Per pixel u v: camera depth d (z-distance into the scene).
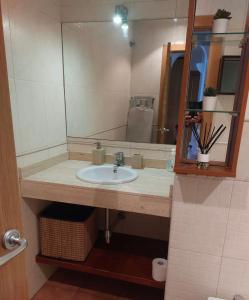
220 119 1.04
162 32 1.60
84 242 1.59
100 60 1.76
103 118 1.85
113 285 1.78
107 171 1.78
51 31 1.67
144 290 1.74
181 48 1.59
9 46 1.29
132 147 1.82
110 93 1.80
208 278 1.23
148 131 1.76
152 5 1.59
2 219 0.66
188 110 1.03
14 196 0.70
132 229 1.94
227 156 1.05
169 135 1.72
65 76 1.88
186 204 1.15
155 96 1.71
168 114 1.70
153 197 1.26
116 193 1.33
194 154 1.08
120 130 1.83
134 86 1.73
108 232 1.75
